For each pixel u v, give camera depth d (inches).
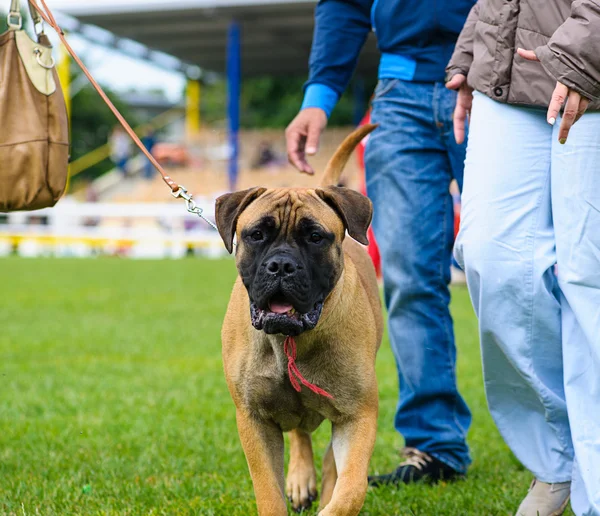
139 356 316.8
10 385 263.1
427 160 177.5
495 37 134.5
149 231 1043.3
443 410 176.4
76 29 1221.7
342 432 142.7
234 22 1130.7
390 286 178.1
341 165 182.1
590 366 129.5
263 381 140.6
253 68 1497.3
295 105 1798.7
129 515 145.9
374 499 159.0
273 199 141.3
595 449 125.3
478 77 137.0
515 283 132.7
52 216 1082.1
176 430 209.5
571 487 134.4
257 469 139.9
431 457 174.6
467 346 332.2
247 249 140.3
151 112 2723.9
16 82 155.7
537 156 133.5
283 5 1068.5
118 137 1517.0
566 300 133.6
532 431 140.6
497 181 134.0
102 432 207.8
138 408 233.6
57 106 158.7
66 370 288.0
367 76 1489.9
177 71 1507.1
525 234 133.0
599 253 125.2
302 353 138.4
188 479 169.2
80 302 492.1
